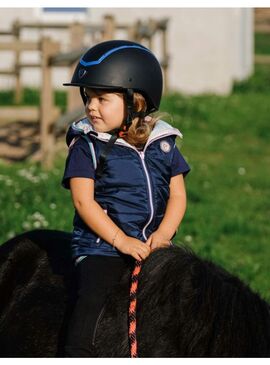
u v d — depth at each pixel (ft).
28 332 10.94
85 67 10.97
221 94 66.74
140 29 53.16
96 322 10.18
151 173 11.02
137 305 10.14
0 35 60.90
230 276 10.41
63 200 28.68
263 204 32.78
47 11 65.87
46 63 35.32
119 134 11.17
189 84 67.51
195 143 46.37
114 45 11.05
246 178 37.70
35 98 57.41
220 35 66.85
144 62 11.07
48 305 11.07
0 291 12.05
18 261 12.21
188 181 35.73
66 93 61.87
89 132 10.96
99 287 10.45
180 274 10.21
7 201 27.86
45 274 11.73
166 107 54.29
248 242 26.91
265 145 47.73
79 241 11.00
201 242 26.00
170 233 10.96
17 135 44.14
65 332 10.49
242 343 9.71
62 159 37.35
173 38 67.00
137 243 10.49
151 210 10.94
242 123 53.01
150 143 11.13
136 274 10.29
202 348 9.70
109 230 10.60
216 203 32.32
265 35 136.26
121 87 10.86
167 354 9.73
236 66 75.87
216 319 9.78
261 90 71.56
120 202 10.89
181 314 9.87
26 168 35.06
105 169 10.91
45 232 12.76
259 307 10.02
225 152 44.78
